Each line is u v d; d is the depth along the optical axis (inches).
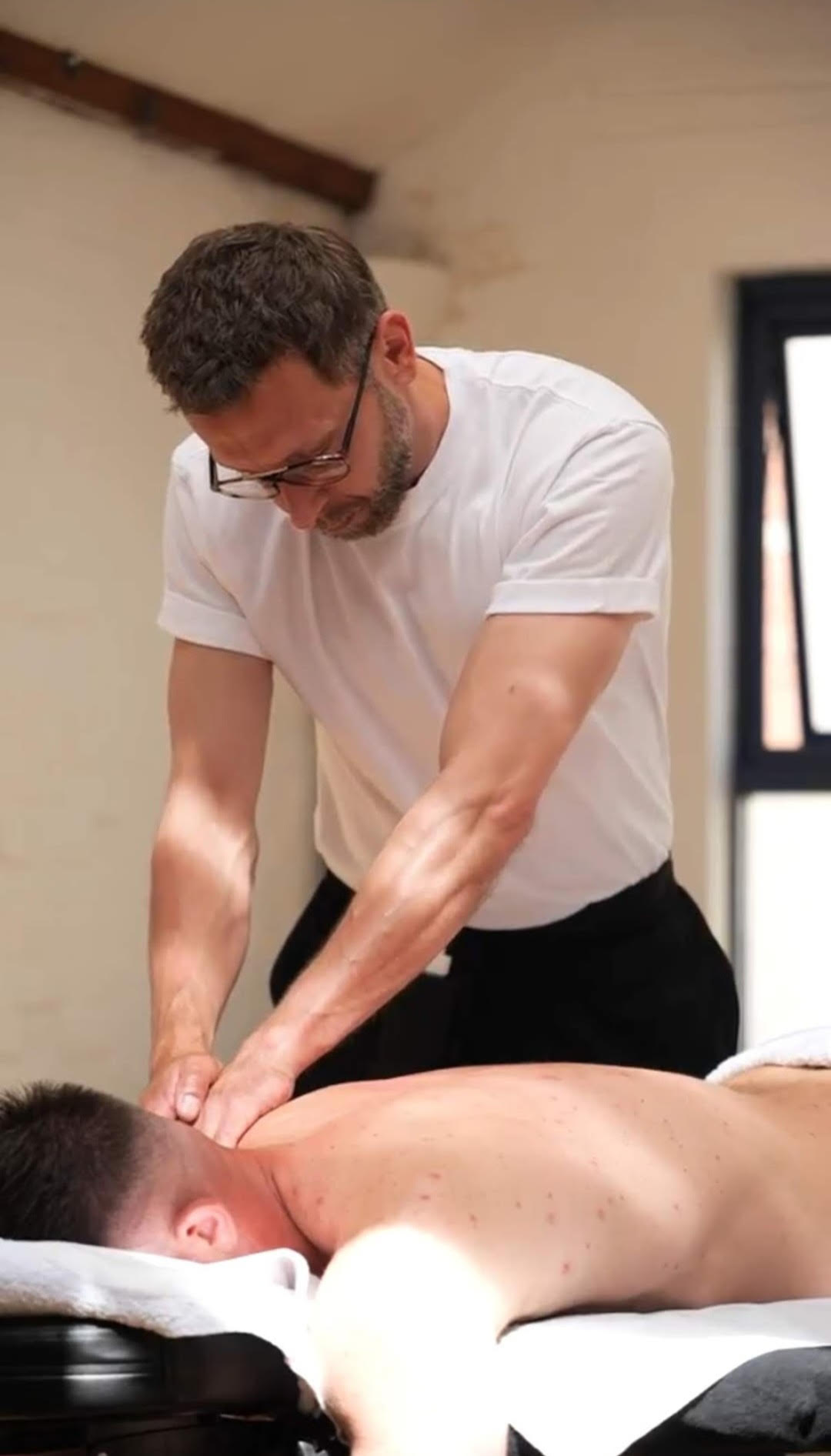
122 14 175.0
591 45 199.6
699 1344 70.3
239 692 105.4
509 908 111.0
